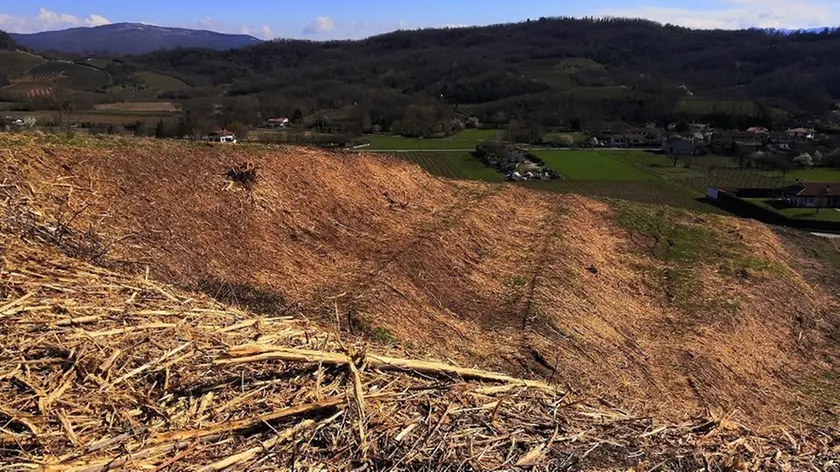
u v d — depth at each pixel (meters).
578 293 11.05
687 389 8.59
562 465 3.53
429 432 3.63
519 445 3.70
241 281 8.30
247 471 3.08
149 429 3.26
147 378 3.82
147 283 5.80
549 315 9.72
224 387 3.84
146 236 8.38
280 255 9.63
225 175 11.27
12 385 3.53
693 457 3.86
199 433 3.28
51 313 4.45
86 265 6.01
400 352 5.67
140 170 10.16
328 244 10.70
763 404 8.75
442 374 4.56
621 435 4.07
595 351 8.98
